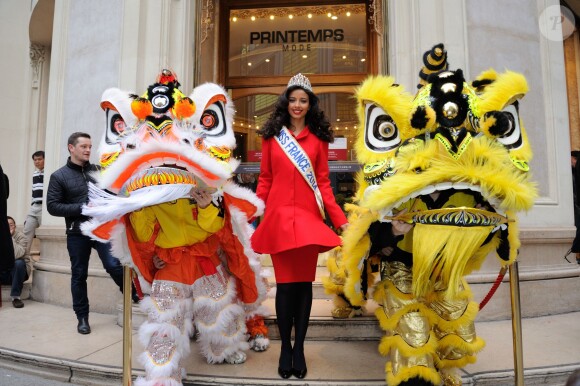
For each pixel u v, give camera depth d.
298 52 6.19
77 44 5.41
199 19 5.04
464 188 2.04
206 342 2.94
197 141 2.36
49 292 5.18
